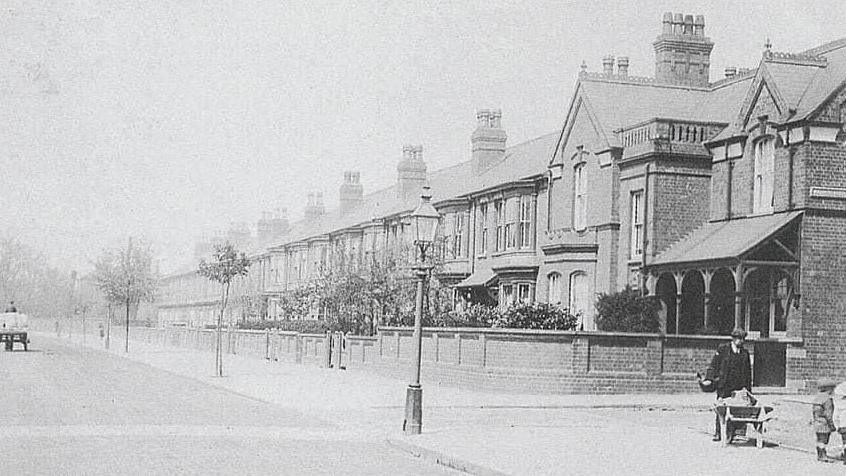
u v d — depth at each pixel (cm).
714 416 2259
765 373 2847
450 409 2344
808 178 2889
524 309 2973
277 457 1466
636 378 2747
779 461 1463
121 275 6425
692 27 3972
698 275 3319
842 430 1463
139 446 1549
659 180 3328
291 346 4862
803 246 2878
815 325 2889
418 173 6128
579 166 3781
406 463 1475
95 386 2862
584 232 3659
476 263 4547
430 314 3750
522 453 1537
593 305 3541
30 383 2880
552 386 2709
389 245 5191
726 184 3250
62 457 1398
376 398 2606
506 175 4475
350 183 7575
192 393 2755
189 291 11156
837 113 2892
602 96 3759
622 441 1711
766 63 3095
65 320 11450
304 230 8031
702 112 3672
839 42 3347
